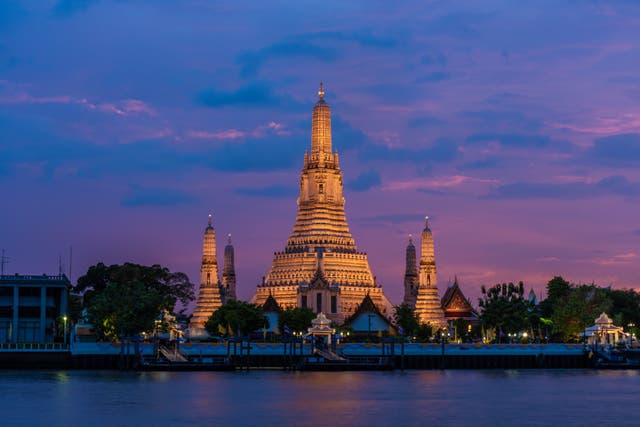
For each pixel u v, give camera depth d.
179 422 149.25
